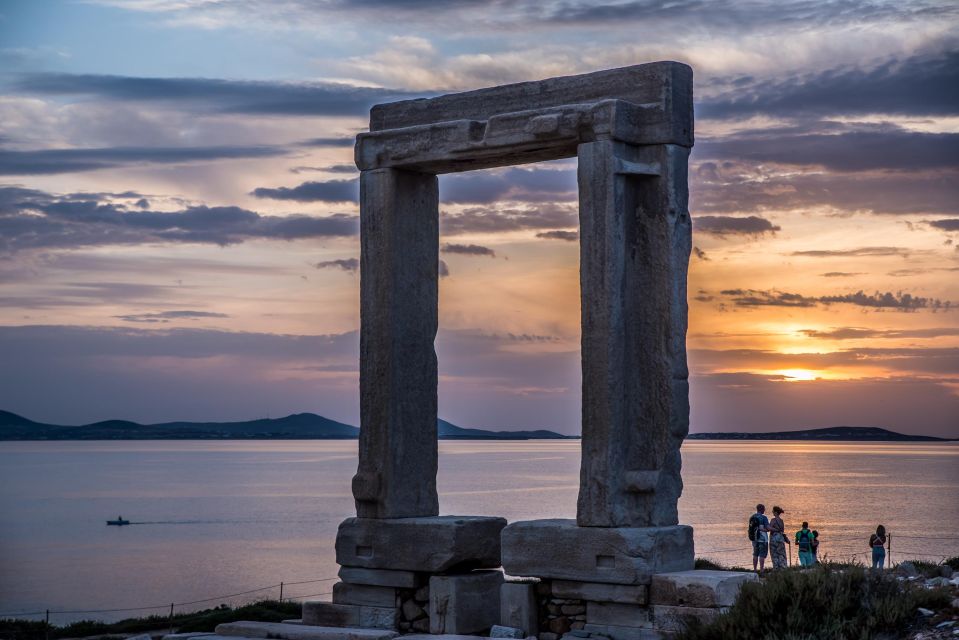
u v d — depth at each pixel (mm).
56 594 65125
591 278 15930
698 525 90500
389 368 17797
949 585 14523
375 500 17719
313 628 17359
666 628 14961
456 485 172125
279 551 88875
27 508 144625
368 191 18156
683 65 16297
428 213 18578
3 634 30234
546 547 15992
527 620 16031
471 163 17734
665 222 15945
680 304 15953
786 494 143250
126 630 30125
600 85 16609
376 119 18625
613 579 15344
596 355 15852
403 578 17344
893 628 13016
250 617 29453
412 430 18062
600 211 15875
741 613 13688
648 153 16188
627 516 15719
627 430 16000
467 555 17031
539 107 17078
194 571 75812
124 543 97875
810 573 14250
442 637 16031
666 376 15828
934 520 95188
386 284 17891
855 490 153500
